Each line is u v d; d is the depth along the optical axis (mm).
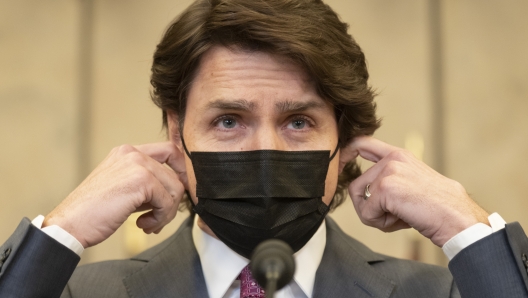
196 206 2652
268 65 2570
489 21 5828
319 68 2561
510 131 5727
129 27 5863
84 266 2916
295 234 2609
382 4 5895
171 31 2785
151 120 5770
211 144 2635
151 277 2771
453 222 2590
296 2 2619
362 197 2818
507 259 2510
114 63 5828
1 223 5590
